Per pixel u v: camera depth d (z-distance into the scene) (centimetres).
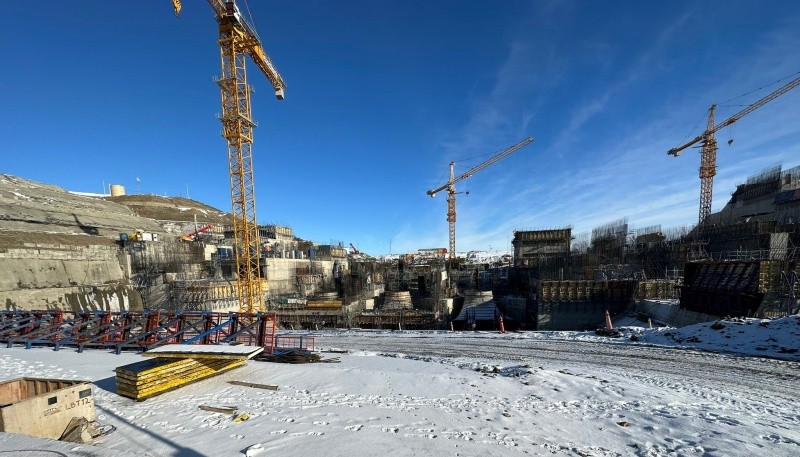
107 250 4728
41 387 846
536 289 4038
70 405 797
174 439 819
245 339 1862
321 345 2341
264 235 7988
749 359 1653
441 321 4012
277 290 5344
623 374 1516
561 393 1236
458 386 1283
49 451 596
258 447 766
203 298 4247
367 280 5981
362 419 956
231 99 3791
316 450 759
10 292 3325
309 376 1349
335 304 4350
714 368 1549
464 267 8344
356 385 1262
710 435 884
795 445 819
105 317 1969
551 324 3734
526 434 898
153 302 4459
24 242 3809
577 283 3756
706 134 7719
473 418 995
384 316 3991
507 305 4647
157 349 1293
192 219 11525
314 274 6206
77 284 4041
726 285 2584
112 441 813
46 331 1928
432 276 5475
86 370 1391
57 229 4997
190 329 1911
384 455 745
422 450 779
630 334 2250
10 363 1510
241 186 3938
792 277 2367
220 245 6869
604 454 798
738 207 6291
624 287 3706
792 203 4934
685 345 1956
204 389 1198
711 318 2620
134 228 6569
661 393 1238
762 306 2322
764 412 1059
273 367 1462
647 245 5122
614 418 1018
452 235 9600
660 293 3572
